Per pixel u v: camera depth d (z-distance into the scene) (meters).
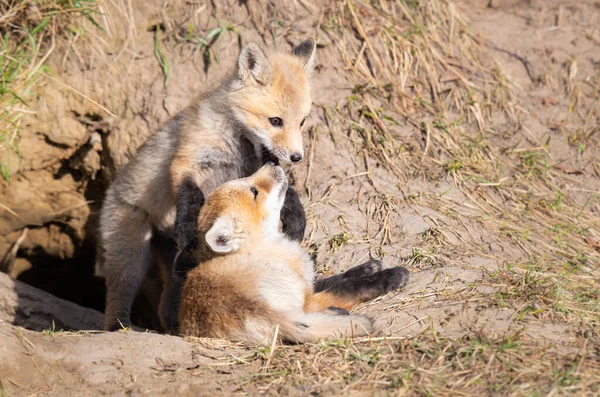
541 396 6.27
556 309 8.20
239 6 14.12
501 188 12.27
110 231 11.52
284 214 10.23
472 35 14.97
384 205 11.69
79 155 13.94
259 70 10.15
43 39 13.65
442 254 10.30
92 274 15.74
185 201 9.84
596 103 13.90
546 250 10.80
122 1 13.89
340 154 12.66
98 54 13.70
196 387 6.88
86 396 6.88
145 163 11.05
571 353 7.12
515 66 14.55
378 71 13.88
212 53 13.73
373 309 8.84
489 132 13.39
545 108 13.88
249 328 7.87
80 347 7.64
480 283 9.02
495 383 6.55
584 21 15.41
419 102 13.59
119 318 11.55
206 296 8.25
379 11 14.66
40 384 7.17
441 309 8.39
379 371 6.92
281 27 13.99
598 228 11.62
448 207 11.64
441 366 6.93
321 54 13.75
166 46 13.86
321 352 7.41
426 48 14.29
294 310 8.03
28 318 12.17
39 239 14.67
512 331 7.61
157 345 7.71
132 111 13.61
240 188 9.12
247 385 6.94
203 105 10.47
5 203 13.71
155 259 11.95
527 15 15.57
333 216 11.62
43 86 13.41
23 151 13.43
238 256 8.65
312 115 13.06
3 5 13.52
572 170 12.84
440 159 12.69
